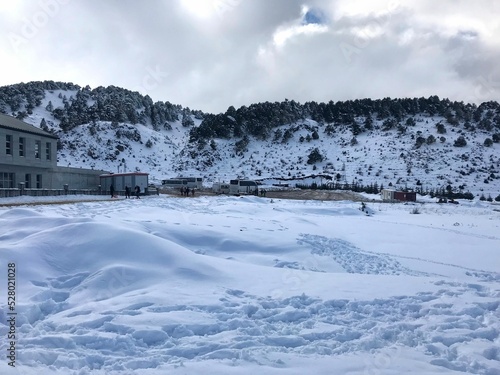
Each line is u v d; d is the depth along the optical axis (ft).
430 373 16.26
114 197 125.08
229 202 118.93
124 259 32.30
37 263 30.60
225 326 21.08
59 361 16.61
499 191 280.31
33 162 125.59
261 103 524.93
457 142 389.39
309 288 29.12
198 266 32.24
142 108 638.53
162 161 462.60
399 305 25.29
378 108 522.47
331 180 314.35
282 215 94.53
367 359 17.53
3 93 588.50
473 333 20.68
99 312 22.53
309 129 490.90
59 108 594.65
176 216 70.64
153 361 16.85
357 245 61.31
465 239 71.00
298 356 17.62
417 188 279.28
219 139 471.62
